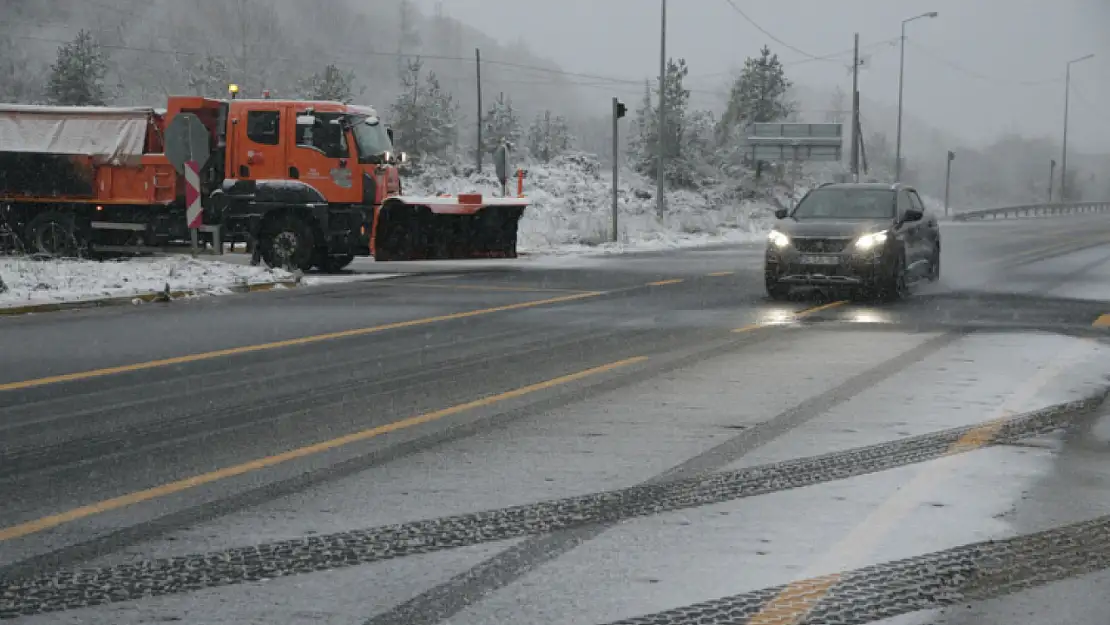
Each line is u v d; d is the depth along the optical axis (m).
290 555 5.84
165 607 5.12
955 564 5.66
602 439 8.51
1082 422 9.04
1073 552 5.85
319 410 9.63
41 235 24.88
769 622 4.91
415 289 20.67
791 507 6.67
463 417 9.34
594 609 5.07
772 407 9.72
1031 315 16.84
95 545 6.01
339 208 23.47
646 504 6.75
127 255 25.69
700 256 31.98
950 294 20.33
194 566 5.67
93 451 8.16
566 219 46.31
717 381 11.04
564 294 19.88
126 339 13.93
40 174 24.48
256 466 7.71
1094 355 12.70
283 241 23.45
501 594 5.26
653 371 11.64
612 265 27.73
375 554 5.84
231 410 9.63
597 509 6.65
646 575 5.51
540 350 13.12
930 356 12.63
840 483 7.21
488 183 63.00
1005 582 5.42
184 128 22.28
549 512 6.59
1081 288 21.55
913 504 6.71
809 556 5.78
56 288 18.27
